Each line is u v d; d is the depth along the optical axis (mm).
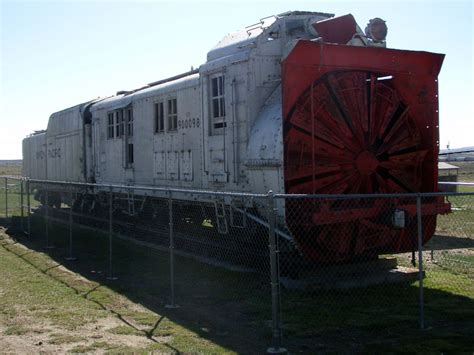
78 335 6934
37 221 20625
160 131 13961
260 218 9875
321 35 9734
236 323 7418
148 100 14477
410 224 9266
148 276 10609
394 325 7156
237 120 10203
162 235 14438
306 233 8781
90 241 15336
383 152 9695
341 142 9234
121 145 16250
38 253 13570
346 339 6645
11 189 38438
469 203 23875
